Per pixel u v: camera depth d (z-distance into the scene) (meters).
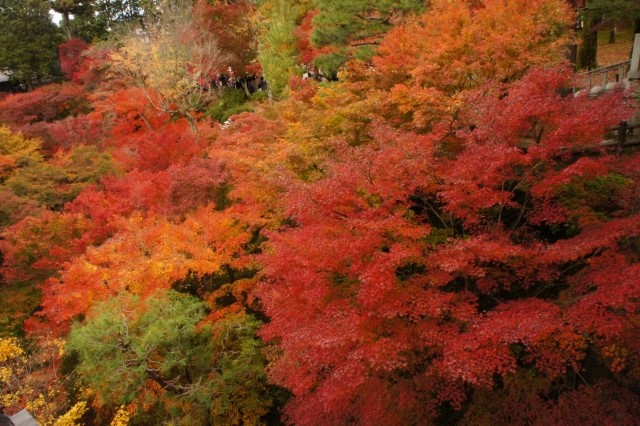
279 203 13.93
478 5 17.39
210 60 33.31
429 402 9.12
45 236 17.36
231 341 14.71
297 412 10.34
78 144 29.31
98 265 15.11
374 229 8.31
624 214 9.91
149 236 14.54
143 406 13.56
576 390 8.83
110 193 19.45
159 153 23.03
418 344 8.29
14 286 17.84
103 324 11.98
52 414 12.90
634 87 9.77
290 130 15.82
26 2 48.62
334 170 9.81
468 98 10.48
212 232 14.24
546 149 8.31
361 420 9.51
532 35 13.15
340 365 8.11
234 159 15.86
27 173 22.36
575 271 10.11
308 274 9.21
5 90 50.78
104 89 36.56
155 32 33.03
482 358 7.49
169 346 12.86
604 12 17.31
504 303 8.86
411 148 9.55
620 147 11.81
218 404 13.26
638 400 8.19
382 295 7.81
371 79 15.05
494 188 9.76
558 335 7.57
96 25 53.94
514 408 8.98
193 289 17.41
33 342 15.84
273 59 30.56
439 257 8.41
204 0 41.38
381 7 20.58
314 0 22.56
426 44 14.39
